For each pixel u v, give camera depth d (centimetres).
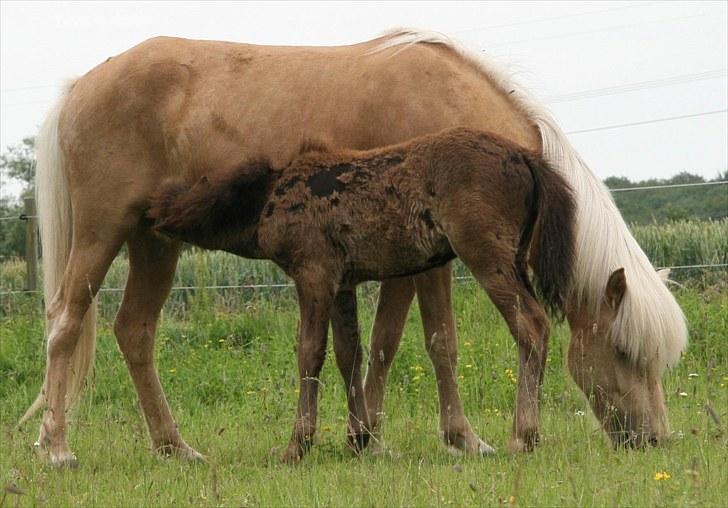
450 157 908
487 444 1070
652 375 955
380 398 1071
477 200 901
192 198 1002
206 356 1588
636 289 948
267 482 865
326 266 955
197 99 1116
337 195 945
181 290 2209
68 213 1177
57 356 1111
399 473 841
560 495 746
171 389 1465
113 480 924
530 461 862
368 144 1061
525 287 938
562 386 1277
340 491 808
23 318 1820
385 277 965
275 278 2158
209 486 862
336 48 1127
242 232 1012
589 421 1010
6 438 1155
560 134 1031
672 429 1026
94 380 1432
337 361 991
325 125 1072
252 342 1642
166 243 1170
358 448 978
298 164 970
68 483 900
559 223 915
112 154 1130
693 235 2180
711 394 1154
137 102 1129
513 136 1026
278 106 1089
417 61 1062
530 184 921
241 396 1423
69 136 1146
